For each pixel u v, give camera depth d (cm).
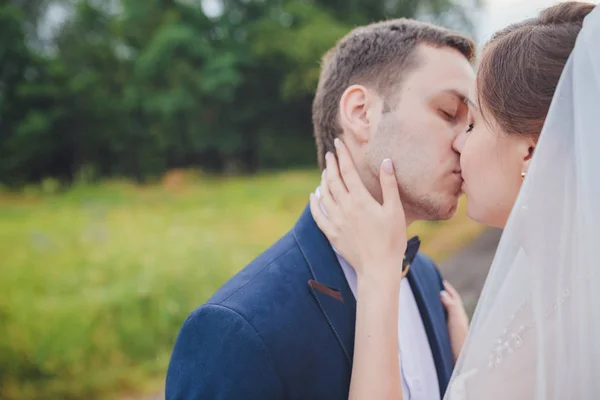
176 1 2264
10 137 1972
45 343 402
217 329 111
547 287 104
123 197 1210
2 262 530
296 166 2439
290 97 2342
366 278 118
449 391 112
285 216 928
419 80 123
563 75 104
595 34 101
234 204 1069
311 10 2322
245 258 612
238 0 2386
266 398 108
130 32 2253
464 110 126
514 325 107
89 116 2028
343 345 118
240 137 2412
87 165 2039
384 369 111
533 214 105
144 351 439
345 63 133
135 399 394
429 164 124
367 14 2414
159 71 2130
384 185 123
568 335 102
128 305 449
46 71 1981
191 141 2256
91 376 406
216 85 2112
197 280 509
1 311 413
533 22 116
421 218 133
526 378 105
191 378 111
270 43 2234
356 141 129
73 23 2228
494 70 113
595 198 99
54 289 471
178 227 757
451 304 161
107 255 554
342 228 124
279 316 113
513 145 115
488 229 738
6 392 380
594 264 99
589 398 100
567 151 104
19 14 1962
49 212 964
